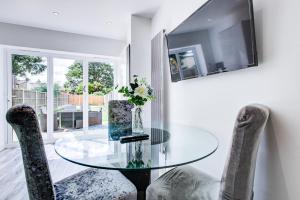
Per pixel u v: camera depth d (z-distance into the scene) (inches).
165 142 57.5
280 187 45.3
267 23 48.5
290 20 43.1
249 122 36.3
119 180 51.0
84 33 162.4
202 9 68.0
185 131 71.9
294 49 42.4
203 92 75.9
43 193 36.4
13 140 154.6
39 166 35.6
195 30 72.9
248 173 36.9
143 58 132.9
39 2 111.6
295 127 42.2
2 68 148.6
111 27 149.9
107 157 46.6
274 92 46.8
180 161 41.8
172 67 92.7
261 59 50.2
